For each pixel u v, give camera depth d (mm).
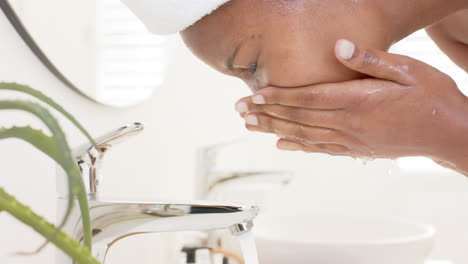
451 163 493
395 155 502
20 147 511
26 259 517
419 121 453
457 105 449
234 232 427
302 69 430
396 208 1391
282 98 445
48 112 238
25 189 519
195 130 1232
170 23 416
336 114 455
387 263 761
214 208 414
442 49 686
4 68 493
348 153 526
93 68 677
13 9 487
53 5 572
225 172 899
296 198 1396
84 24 651
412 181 1391
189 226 424
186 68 1172
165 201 425
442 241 1375
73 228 414
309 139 494
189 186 1195
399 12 436
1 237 478
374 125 457
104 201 421
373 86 439
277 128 501
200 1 403
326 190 1400
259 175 901
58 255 410
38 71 555
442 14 461
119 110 795
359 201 1396
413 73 437
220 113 1350
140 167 878
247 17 421
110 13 740
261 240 790
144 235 839
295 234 1135
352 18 424
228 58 448
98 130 716
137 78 846
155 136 961
